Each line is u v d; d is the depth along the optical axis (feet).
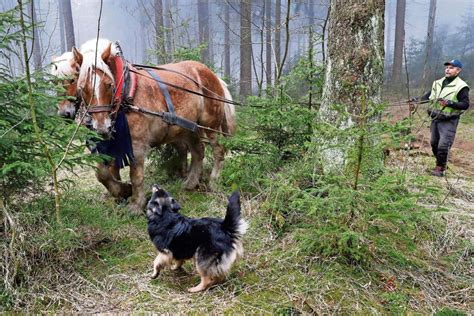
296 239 12.54
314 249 12.14
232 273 11.32
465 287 11.27
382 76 15.28
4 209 10.05
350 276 11.20
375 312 9.92
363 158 11.07
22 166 10.06
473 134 37.04
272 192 14.84
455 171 23.89
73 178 20.26
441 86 21.22
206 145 21.70
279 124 17.26
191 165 18.94
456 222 14.85
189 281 11.14
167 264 10.64
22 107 10.91
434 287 11.17
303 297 10.35
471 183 21.11
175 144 19.63
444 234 13.93
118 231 13.53
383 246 11.57
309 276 11.19
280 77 19.39
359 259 11.51
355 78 14.76
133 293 10.50
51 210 12.08
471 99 48.39
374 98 15.05
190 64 18.29
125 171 21.79
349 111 14.84
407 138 10.82
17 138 10.66
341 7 14.75
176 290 10.71
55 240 10.95
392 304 10.31
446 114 20.90
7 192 11.23
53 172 10.49
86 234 12.74
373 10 14.48
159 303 10.11
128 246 12.89
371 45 14.71
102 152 13.97
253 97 18.84
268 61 43.11
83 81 12.68
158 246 10.52
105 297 10.31
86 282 10.81
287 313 9.74
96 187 18.72
